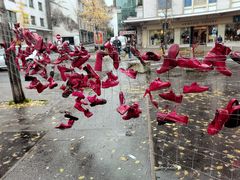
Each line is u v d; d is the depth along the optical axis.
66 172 3.20
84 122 4.91
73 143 4.02
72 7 40.34
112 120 4.94
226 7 22.02
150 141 3.89
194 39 25.09
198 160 3.34
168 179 2.95
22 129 4.77
